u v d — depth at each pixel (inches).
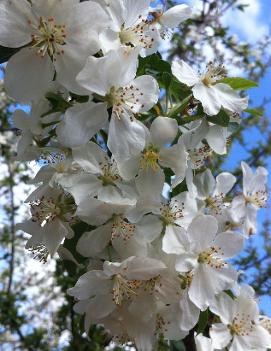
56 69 4.9
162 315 5.7
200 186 6.5
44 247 6.0
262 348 6.4
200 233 5.7
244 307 6.5
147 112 5.9
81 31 4.9
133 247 5.5
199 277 5.7
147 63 6.1
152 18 6.5
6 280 22.1
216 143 5.9
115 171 5.5
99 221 5.4
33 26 4.9
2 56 5.2
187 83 5.9
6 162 19.3
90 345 13.0
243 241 5.9
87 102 5.2
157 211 5.6
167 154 5.6
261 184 7.0
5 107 18.9
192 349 6.2
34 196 5.7
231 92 6.0
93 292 5.5
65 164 5.5
